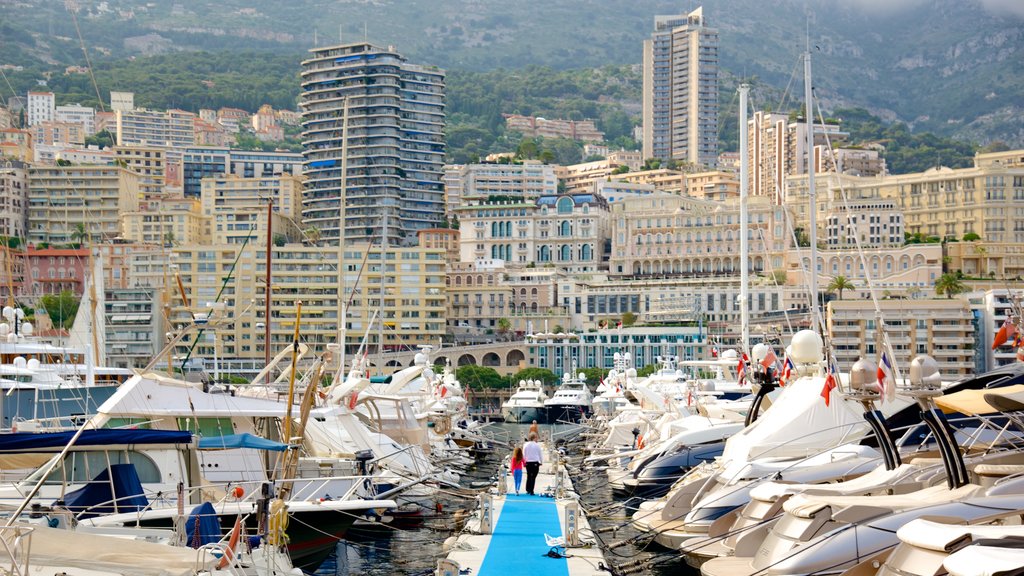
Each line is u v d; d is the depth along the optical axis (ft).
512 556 119.44
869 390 106.73
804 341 134.62
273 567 100.01
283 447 119.96
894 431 125.39
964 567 73.10
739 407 213.46
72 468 119.14
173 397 132.05
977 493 93.04
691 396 232.94
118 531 101.45
